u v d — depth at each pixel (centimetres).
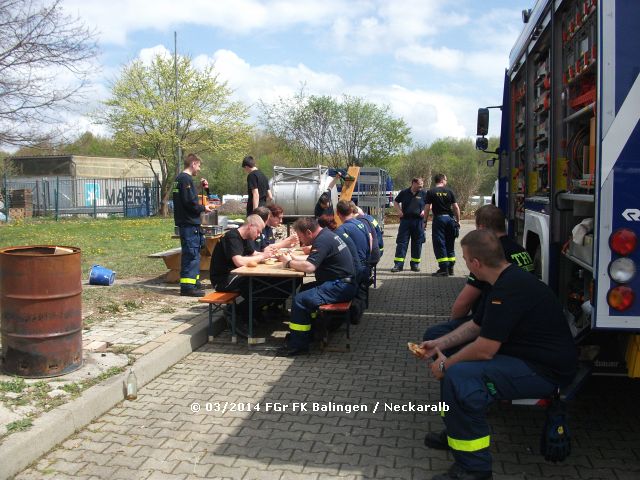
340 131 2939
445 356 405
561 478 359
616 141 333
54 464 377
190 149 3359
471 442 340
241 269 629
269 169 4228
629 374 358
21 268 461
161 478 360
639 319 336
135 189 3181
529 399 355
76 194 3569
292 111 2939
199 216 822
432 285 1039
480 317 401
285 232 1681
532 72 594
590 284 381
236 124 3350
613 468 372
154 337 612
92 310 726
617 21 331
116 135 3247
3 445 362
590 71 386
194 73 3247
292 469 372
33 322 466
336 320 698
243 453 394
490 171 3012
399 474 366
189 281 823
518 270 361
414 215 1177
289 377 546
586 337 377
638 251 333
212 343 652
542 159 545
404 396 500
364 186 1875
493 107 855
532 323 352
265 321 751
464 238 373
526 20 600
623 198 334
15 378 464
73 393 449
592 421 444
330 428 434
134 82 3203
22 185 3500
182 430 429
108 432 424
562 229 446
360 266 718
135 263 1170
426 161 3020
